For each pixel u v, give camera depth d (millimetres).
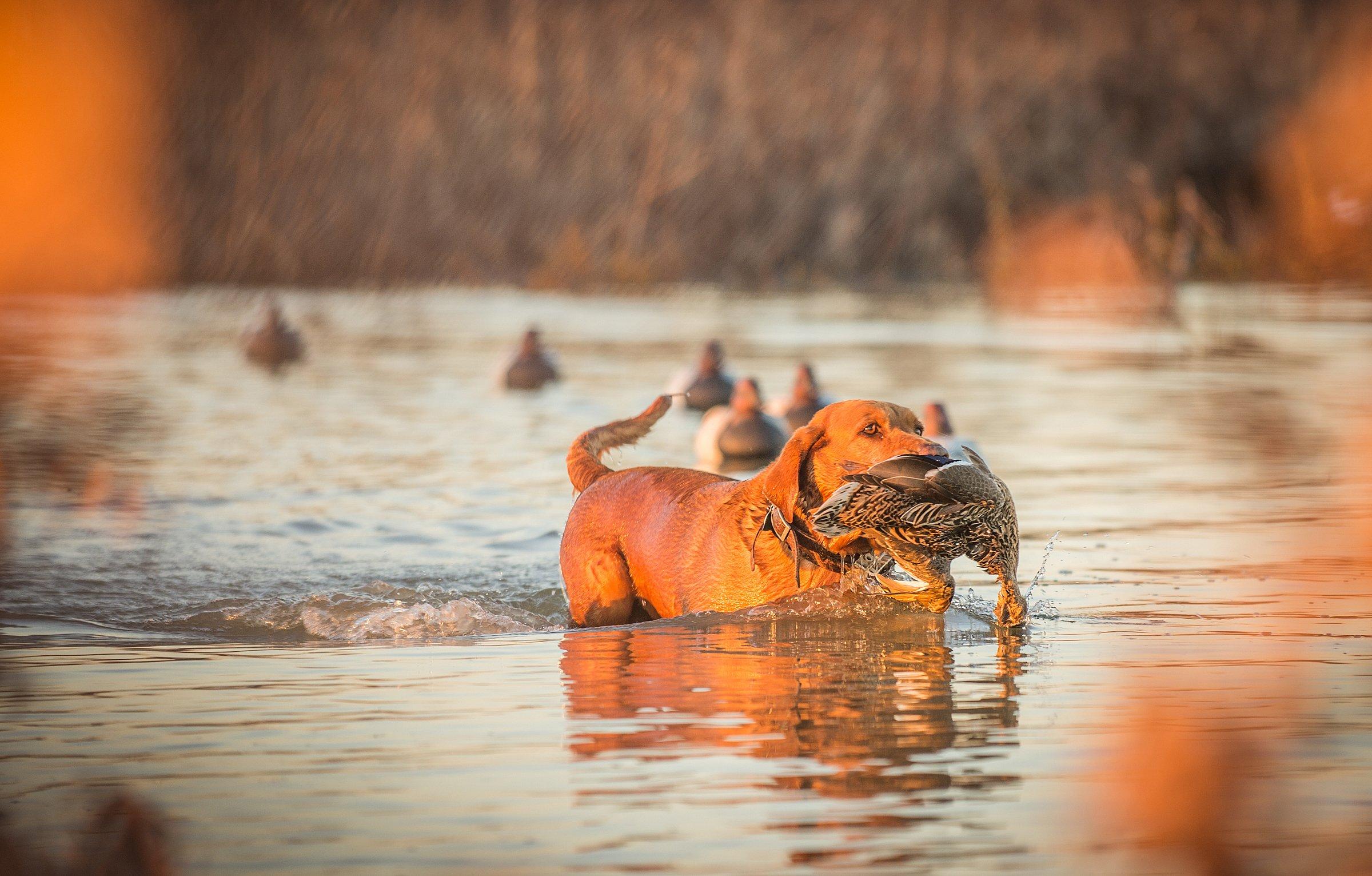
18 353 77625
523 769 16344
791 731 17656
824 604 24688
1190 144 132500
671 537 25984
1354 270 112938
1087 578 27719
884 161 130500
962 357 71188
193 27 127250
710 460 45375
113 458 45594
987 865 13500
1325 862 13570
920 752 16750
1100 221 124625
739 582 24969
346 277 124500
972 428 49531
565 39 132625
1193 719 18000
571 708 18969
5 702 19703
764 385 60031
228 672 21578
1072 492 37938
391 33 130250
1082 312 97188
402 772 16312
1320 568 28234
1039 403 55688
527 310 104875
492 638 24172
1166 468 41750
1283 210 125938
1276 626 23438
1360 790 15352
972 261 128625
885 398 56438
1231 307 96562
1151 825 14414
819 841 14062
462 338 86562
